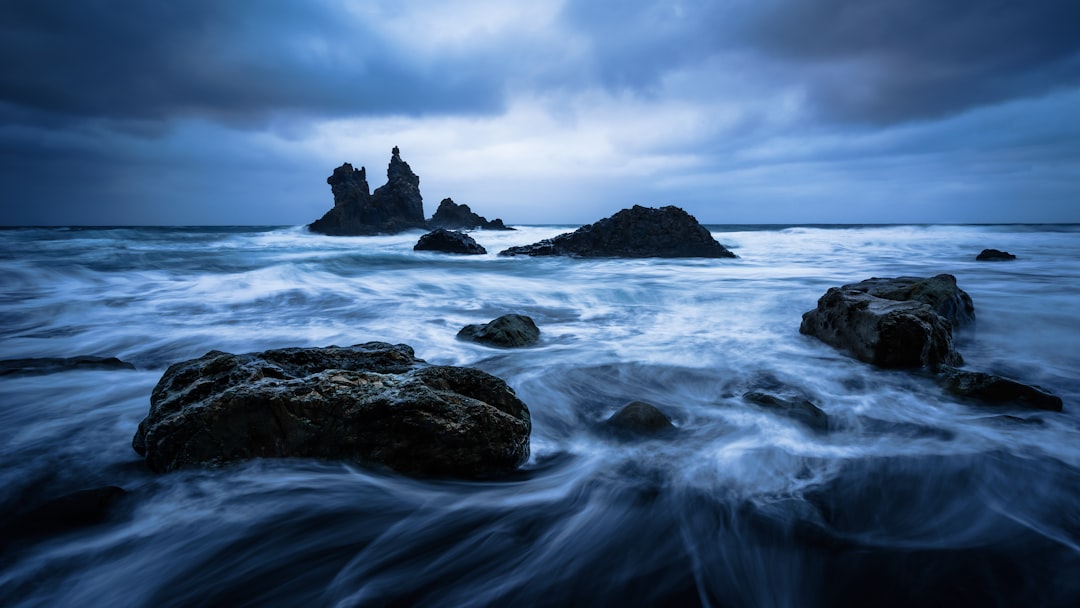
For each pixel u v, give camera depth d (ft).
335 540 13.47
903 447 17.88
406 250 122.72
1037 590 11.32
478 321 39.45
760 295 48.49
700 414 21.18
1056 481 15.66
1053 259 86.69
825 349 30.19
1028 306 39.65
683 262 85.25
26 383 23.13
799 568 12.17
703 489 15.42
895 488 15.31
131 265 71.92
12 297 47.75
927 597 11.16
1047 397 20.93
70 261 73.77
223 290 52.01
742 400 22.26
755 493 15.17
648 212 98.17
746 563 12.42
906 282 34.37
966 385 22.40
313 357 19.51
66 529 13.07
